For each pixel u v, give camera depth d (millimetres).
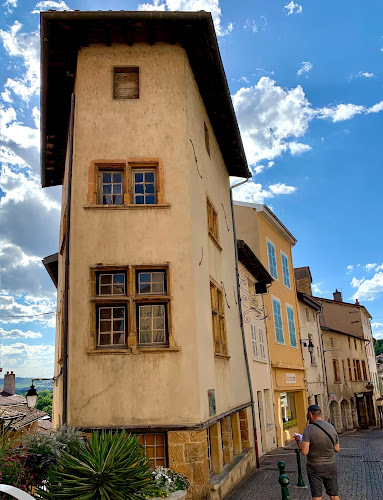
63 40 10445
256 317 18156
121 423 8703
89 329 9156
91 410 8766
